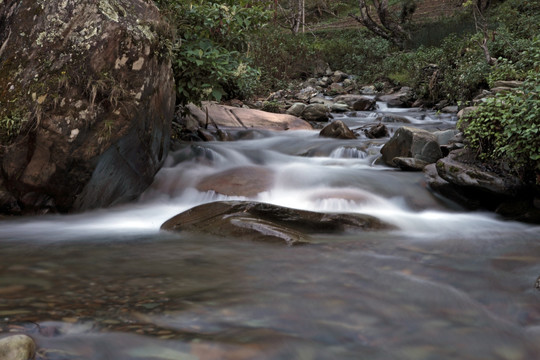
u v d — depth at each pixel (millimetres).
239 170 6090
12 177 4379
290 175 5902
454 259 3336
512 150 4793
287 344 1947
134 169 5074
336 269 3031
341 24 29359
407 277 2896
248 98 13531
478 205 5242
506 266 3170
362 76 19047
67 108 4246
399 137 6578
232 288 2609
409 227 4398
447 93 13344
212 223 4020
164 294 2484
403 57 18531
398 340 2033
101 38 4312
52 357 1753
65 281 2666
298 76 19188
